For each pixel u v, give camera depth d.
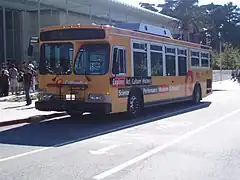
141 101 15.84
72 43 14.02
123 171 7.45
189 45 20.61
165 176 7.11
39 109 14.34
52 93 14.16
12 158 8.63
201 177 7.05
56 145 10.13
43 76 14.29
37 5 30.19
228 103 22.09
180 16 46.50
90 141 10.65
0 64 30.61
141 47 15.75
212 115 16.39
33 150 9.52
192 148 9.56
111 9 32.25
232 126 13.20
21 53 32.41
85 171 7.47
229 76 61.03
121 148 9.64
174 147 9.69
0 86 23.66
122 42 14.41
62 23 32.91
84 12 34.19
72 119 15.66
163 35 18.19
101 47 13.76
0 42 30.91
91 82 13.67
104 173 7.32
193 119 15.16
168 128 12.88
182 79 19.61
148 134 11.70
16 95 23.75
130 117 15.13
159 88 17.17
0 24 31.05
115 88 13.93
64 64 14.08
